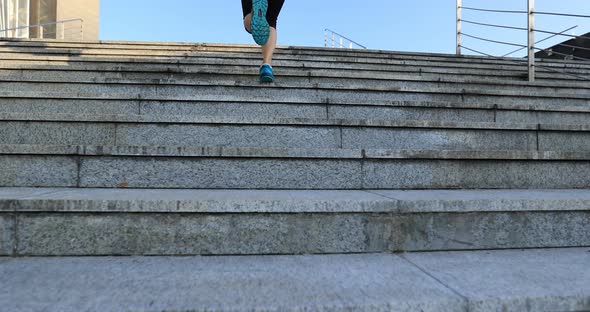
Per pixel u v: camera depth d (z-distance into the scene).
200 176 2.52
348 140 3.04
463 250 2.08
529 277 1.67
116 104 3.40
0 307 1.33
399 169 2.65
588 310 1.46
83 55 6.12
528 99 4.29
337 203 2.02
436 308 1.41
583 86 5.02
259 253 1.98
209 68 4.93
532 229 2.13
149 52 6.36
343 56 7.04
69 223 1.90
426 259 1.92
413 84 4.87
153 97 3.43
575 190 2.64
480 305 1.43
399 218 2.05
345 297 1.45
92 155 2.46
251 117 2.97
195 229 1.96
